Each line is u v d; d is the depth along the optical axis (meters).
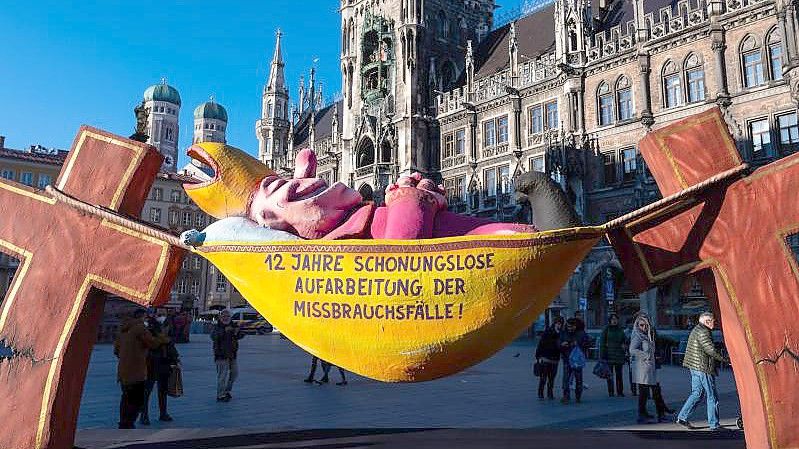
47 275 5.92
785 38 29.12
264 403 13.84
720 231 5.25
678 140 5.48
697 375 10.54
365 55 55.31
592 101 38.62
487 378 19.41
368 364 5.20
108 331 36.22
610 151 37.25
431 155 50.34
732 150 5.33
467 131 47.62
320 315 5.10
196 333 55.16
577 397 14.28
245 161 6.07
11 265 62.25
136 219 6.15
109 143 6.16
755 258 5.15
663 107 34.75
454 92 49.44
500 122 45.38
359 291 4.98
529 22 51.84
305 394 15.35
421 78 51.09
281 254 5.19
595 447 7.70
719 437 8.69
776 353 4.98
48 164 64.38
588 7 40.88
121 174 6.08
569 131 38.88
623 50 36.69
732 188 5.25
